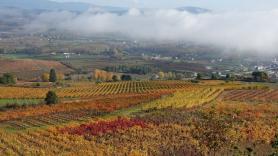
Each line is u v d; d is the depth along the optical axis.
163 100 97.50
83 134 59.56
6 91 134.50
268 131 58.84
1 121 81.56
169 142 52.28
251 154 46.19
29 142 55.41
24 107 104.12
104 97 124.19
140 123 66.19
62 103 106.62
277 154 42.44
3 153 49.25
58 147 52.28
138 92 133.50
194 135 55.53
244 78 175.75
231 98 109.00
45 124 75.56
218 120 66.12
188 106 89.50
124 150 48.50
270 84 149.12
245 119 70.31
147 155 45.44
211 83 152.62
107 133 59.91
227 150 47.16
